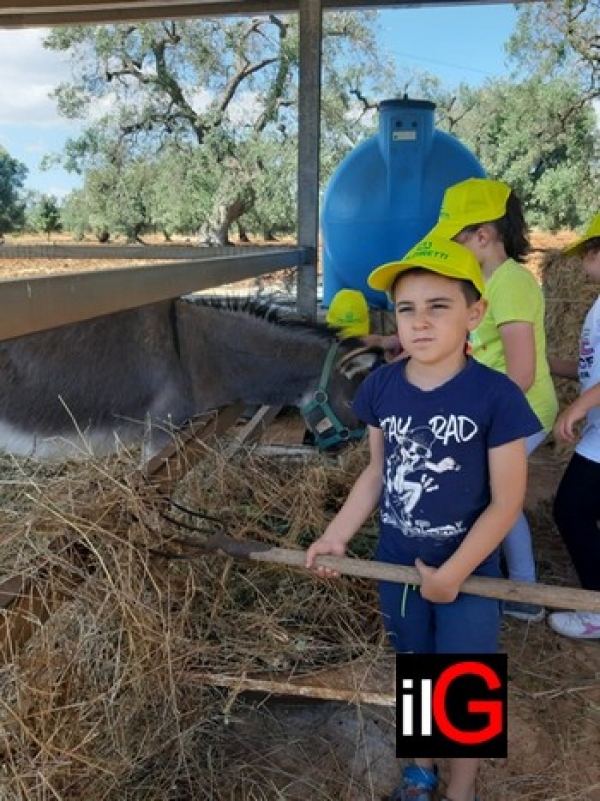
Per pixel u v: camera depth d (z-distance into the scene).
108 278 2.09
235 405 3.63
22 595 1.75
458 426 1.80
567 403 5.54
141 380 3.55
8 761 1.64
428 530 1.88
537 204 21.88
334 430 3.34
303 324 3.64
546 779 2.23
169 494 2.36
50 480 2.45
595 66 19.98
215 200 19.62
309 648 2.32
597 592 1.79
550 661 2.79
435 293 1.74
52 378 3.54
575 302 5.81
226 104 19.84
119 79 19.98
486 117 24.89
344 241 6.00
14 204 27.92
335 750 2.30
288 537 2.71
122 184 20.22
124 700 1.91
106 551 1.97
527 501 4.19
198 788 2.08
